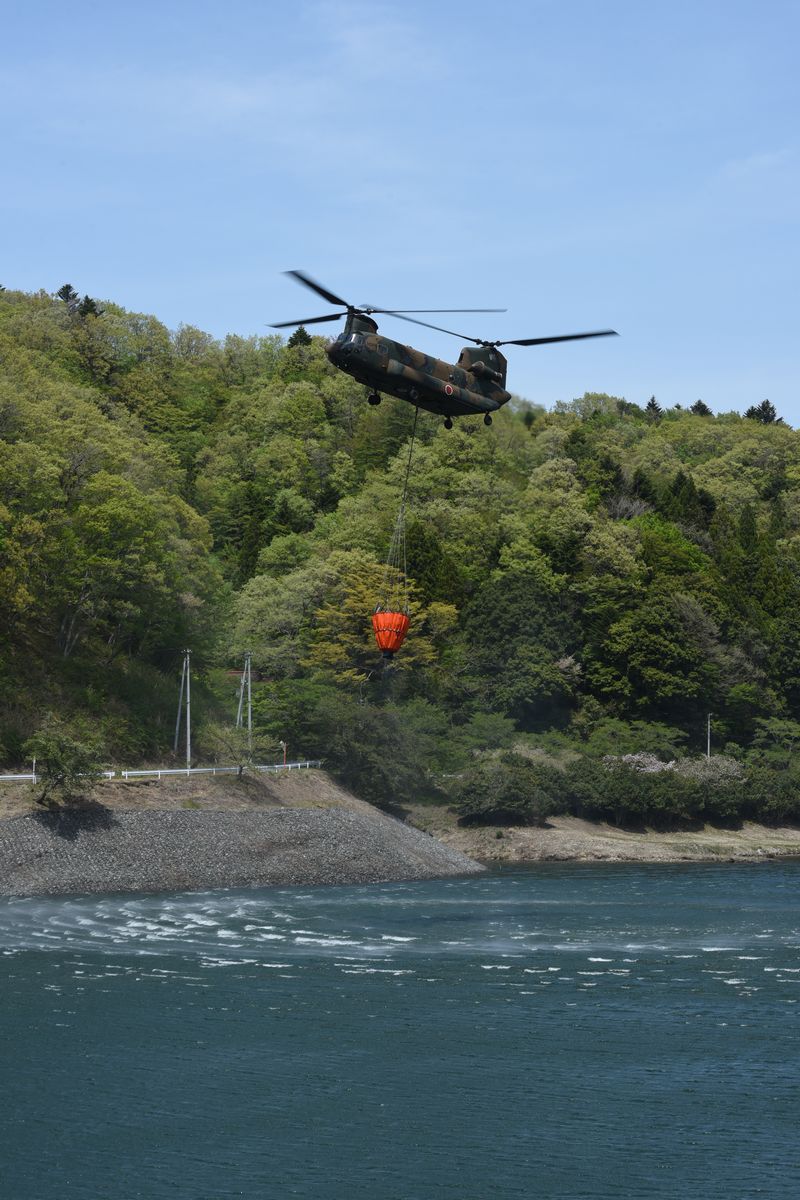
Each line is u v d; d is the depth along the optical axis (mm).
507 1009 48406
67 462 110438
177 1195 31016
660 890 85625
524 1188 31516
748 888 87312
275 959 57719
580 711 147000
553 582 154875
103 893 79625
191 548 121938
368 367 39750
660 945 62375
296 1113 36562
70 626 112438
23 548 101188
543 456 182125
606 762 133000
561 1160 33219
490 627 145250
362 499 174375
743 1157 33438
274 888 84312
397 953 59750
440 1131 35156
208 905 74938
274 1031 44844
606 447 190500
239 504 190000
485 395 43281
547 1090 38656
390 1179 32031
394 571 145750
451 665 143375
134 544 109188
